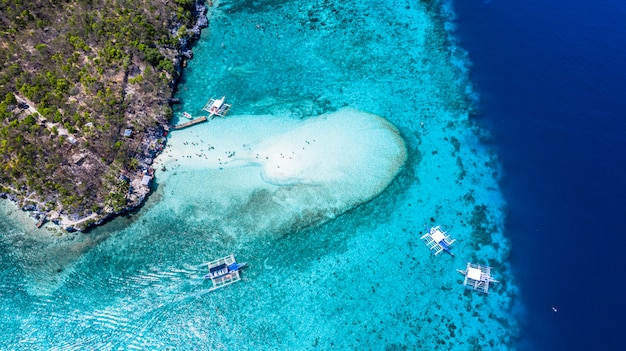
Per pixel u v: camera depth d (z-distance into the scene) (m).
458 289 48.97
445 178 57.53
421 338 46.06
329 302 47.59
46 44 63.34
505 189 56.91
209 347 44.88
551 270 50.50
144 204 53.38
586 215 54.22
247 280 48.50
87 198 51.34
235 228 51.88
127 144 55.62
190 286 47.94
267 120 61.91
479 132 62.50
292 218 52.75
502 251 51.84
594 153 59.41
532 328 47.03
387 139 60.72
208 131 60.28
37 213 51.09
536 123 63.03
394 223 53.12
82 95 59.12
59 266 48.84
